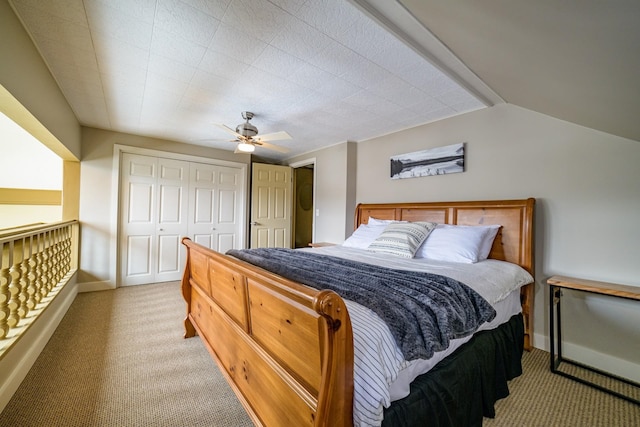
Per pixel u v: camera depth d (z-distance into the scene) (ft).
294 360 3.33
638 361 6.28
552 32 3.15
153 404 5.18
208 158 15.25
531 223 7.61
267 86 7.93
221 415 4.95
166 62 6.76
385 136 12.26
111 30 5.59
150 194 13.64
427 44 5.69
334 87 7.92
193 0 4.77
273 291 3.77
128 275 13.10
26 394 5.33
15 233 5.79
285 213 17.66
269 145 10.49
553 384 6.12
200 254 7.20
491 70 5.77
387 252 8.46
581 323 7.07
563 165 7.40
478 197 9.11
